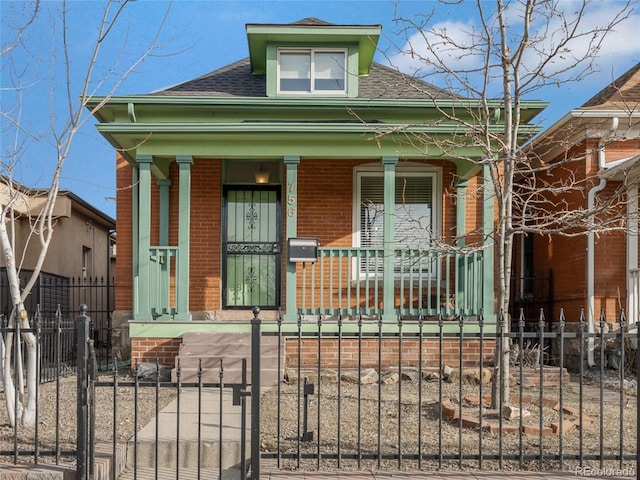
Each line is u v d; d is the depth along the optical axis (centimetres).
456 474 497
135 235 1157
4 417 655
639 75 1218
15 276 597
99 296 1898
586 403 762
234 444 543
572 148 1163
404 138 984
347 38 1148
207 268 1162
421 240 1084
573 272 1157
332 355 981
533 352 1009
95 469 475
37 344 518
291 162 1002
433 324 980
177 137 984
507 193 673
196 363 888
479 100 743
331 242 1166
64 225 1582
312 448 552
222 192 1180
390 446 559
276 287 1177
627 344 1056
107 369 1054
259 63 1248
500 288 659
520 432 502
